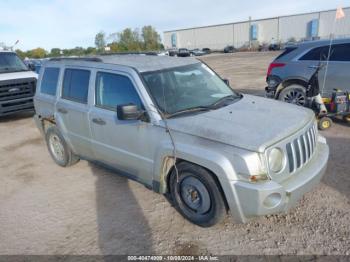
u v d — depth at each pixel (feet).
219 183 9.57
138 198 13.00
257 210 8.78
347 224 10.25
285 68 23.97
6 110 28.53
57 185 14.85
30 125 27.78
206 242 9.98
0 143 22.65
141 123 11.15
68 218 11.91
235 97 13.17
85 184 14.69
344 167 14.35
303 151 9.90
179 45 290.15
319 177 10.24
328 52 22.08
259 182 8.70
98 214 12.01
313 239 9.69
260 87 40.09
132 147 11.78
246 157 8.65
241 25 242.17
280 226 10.45
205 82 13.42
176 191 11.09
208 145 9.37
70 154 16.30
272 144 8.89
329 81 22.21
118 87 12.19
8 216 12.39
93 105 13.26
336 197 11.88
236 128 9.56
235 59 112.37
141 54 16.17
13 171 17.08
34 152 20.04
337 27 193.26
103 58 14.01
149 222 11.27
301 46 23.53
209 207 10.17
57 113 15.40
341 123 21.59
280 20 220.02
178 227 10.86
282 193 8.84
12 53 32.37
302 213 11.05
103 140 13.07
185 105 11.62
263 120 10.19
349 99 20.13
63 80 15.19
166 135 10.42
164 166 10.86
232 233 10.31
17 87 29.09
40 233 11.10
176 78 12.51
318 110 20.16
